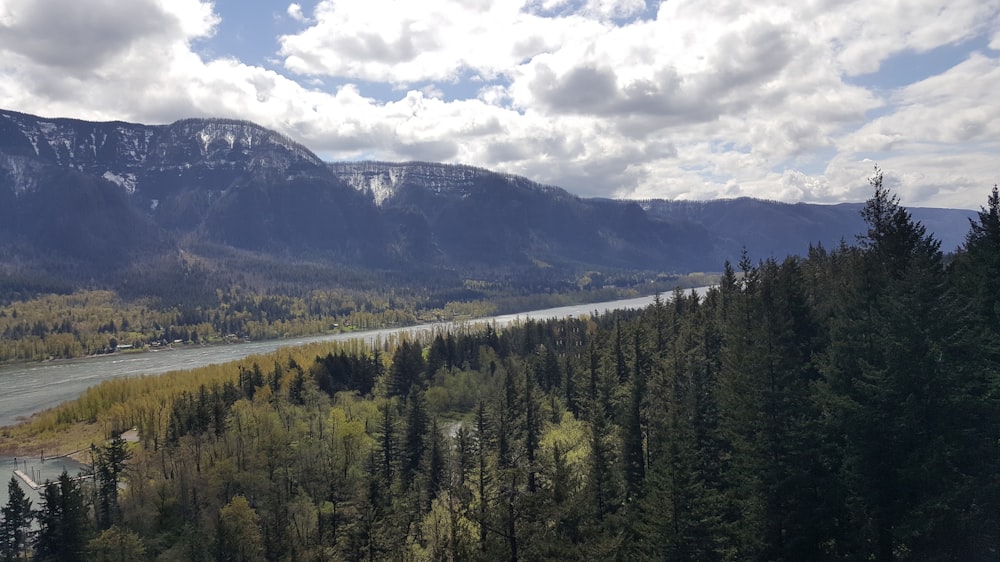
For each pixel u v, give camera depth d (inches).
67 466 5944.9
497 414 3912.4
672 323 4308.6
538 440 3666.3
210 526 3843.5
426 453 4082.2
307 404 6151.6
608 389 3587.6
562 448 2883.9
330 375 7229.3
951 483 1471.5
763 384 1854.1
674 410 2201.0
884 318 1809.8
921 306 1640.0
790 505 1669.5
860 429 1571.1
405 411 5211.6
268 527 3858.3
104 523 4121.6
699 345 3245.6
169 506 4313.5
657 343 4035.4
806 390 1898.4
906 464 1491.1
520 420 3794.3
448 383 6624.0
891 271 2365.9
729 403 2155.5
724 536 1770.4
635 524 1883.6
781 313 2448.3
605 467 2305.6
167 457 5064.0
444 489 3284.9
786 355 2069.4
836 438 1744.6
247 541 3599.9
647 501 1861.5
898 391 1542.8
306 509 4005.9
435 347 7746.1
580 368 4837.6
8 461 6117.1
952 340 1596.9
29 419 7475.4
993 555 1443.2
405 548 2775.6
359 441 5036.9
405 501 3469.5
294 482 4507.9
